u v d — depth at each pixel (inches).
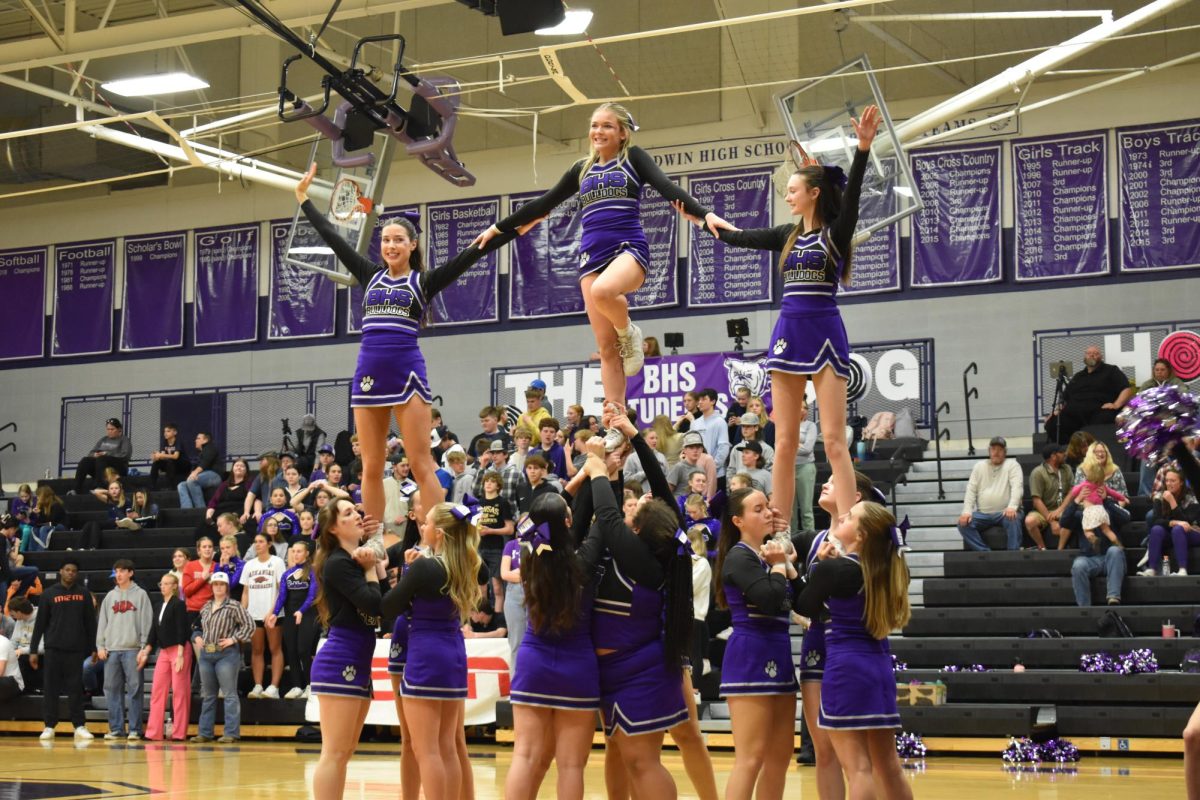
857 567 292.5
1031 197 890.7
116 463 993.5
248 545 759.1
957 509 741.9
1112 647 589.6
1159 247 861.2
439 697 320.2
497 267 1014.4
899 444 818.2
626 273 305.7
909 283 910.4
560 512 298.8
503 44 1010.1
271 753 600.4
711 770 325.4
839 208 299.4
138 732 704.4
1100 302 868.6
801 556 337.1
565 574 295.9
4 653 670.5
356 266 351.3
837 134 718.5
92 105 837.2
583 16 613.0
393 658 344.5
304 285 1063.0
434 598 323.3
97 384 1114.7
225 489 856.3
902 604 292.0
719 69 965.2
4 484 1122.0
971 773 496.7
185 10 1013.2
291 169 1062.4
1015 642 605.6
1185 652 578.9
